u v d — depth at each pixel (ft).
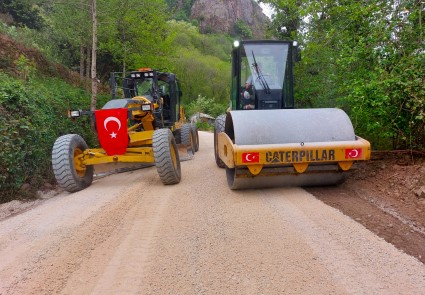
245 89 25.27
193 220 15.23
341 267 10.70
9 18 53.47
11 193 21.66
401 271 10.37
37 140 25.48
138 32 47.88
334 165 17.97
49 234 14.49
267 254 11.74
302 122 18.10
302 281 10.10
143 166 29.73
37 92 30.35
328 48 26.91
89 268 11.48
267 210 15.83
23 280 10.94
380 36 21.25
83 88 47.06
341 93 25.84
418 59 19.29
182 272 10.93
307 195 17.84
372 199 17.07
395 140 22.12
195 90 152.87
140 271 11.12
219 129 25.63
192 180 23.62
